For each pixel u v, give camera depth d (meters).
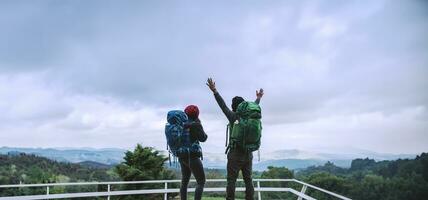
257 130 6.41
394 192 10.33
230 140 6.51
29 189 19.80
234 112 6.50
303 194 8.56
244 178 6.70
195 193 6.94
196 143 6.98
